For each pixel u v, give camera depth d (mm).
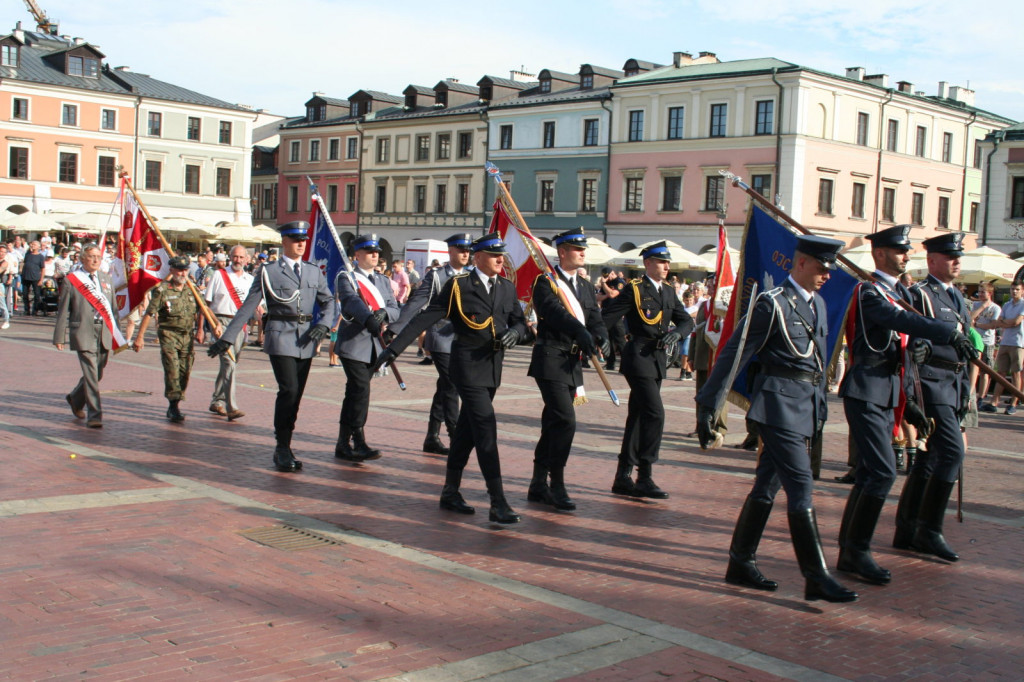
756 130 47375
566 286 8203
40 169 57938
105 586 5516
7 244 31672
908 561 6871
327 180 68438
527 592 5773
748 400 6125
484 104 60469
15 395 12664
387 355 7438
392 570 6074
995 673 4875
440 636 5012
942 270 7148
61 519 6855
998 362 16609
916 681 4727
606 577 6156
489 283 7609
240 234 40906
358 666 4582
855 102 48406
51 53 59812
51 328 24672
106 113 60125
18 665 4422
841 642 5207
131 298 11367
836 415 14875
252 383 15383
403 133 63406
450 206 60906
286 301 9039
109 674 4367
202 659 4582
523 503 8125
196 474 8555
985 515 8328
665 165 50562
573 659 4789
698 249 49562
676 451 10953
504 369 19547
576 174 54375
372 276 10797
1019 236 34719
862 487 6422
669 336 8430
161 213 62250
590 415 13648
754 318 5891
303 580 5793
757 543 6121
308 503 7730
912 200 52062
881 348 6441
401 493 8273
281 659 4625
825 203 47719
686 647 5020
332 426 11641
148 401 12727
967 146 54844
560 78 58531
